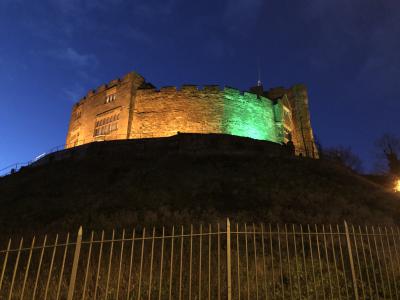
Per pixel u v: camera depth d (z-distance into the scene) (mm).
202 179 19734
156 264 8055
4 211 16703
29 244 10477
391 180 30922
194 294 6617
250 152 26781
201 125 35156
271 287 7035
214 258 8430
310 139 42750
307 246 10000
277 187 18484
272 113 39438
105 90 40312
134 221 12664
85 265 8117
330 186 20000
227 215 13477
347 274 7945
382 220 13578
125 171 22812
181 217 12781
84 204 16203
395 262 8664
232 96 36688
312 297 6750
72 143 42500
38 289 6902
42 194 19500
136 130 36000
